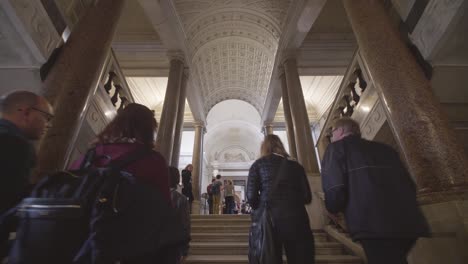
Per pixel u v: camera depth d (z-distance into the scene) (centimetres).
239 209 1366
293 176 201
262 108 1307
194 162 1159
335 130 186
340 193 145
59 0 310
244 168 2152
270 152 223
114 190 88
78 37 312
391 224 128
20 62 287
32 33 265
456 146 199
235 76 1257
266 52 974
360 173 146
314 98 1301
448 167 190
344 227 390
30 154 112
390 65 255
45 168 224
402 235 126
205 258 354
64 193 86
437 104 224
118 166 98
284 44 774
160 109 1353
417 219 131
